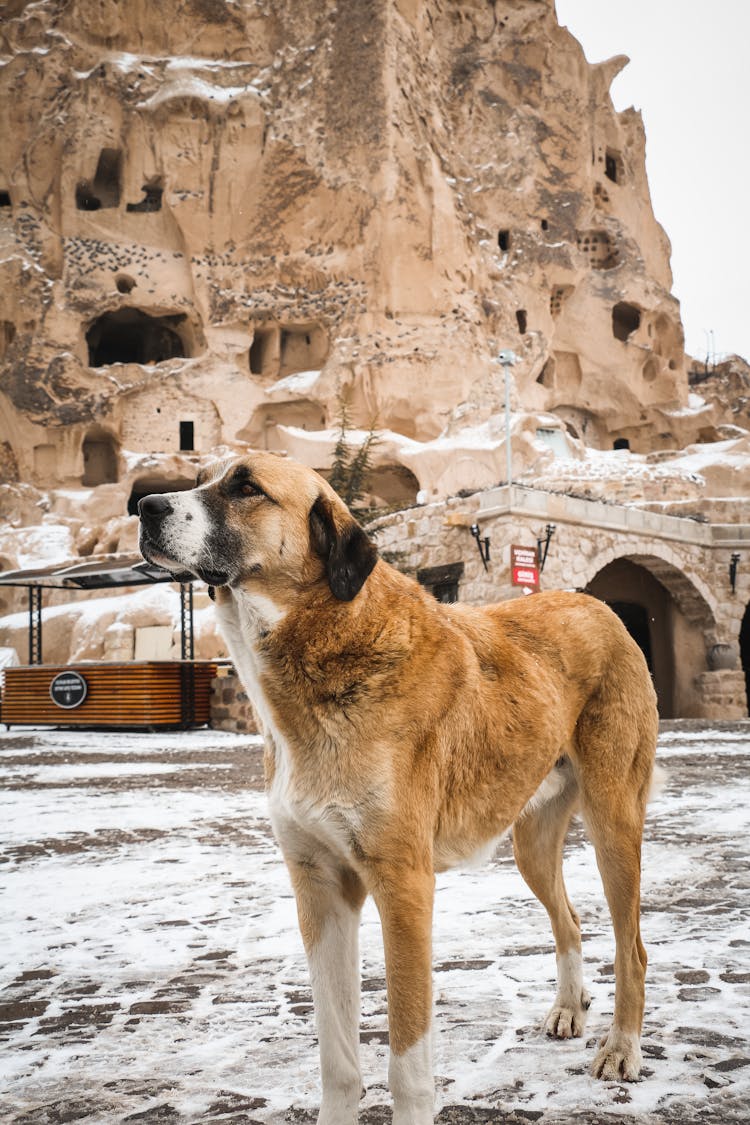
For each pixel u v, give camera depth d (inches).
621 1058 112.9
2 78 2357.3
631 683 128.8
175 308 2331.4
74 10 2443.4
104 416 2196.1
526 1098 106.8
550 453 1763.0
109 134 2342.5
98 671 894.4
